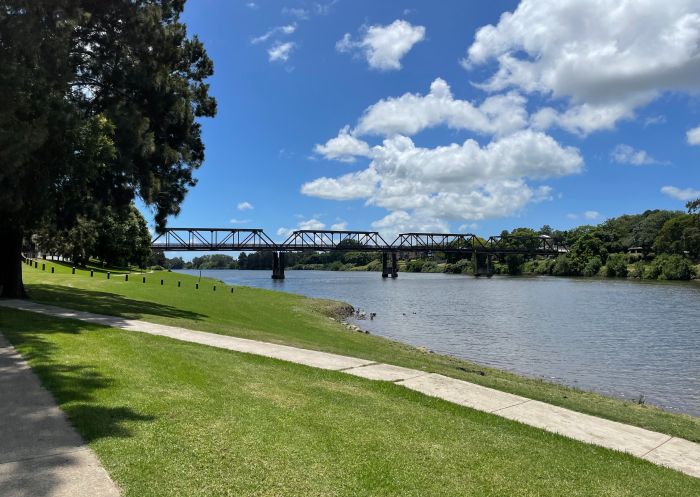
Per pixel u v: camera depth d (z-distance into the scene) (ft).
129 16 77.00
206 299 116.47
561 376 65.67
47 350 34.88
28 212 61.52
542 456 22.80
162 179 86.79
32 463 17.19
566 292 251.19
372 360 44.88
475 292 253.44
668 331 109.60
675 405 52.34
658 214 508.94
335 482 17.61
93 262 261.03
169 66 86.84
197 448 19.27
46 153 56.34
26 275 135.54
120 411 22.66
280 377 33.65
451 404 30.71
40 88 53.62
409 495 17.20
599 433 28.48
